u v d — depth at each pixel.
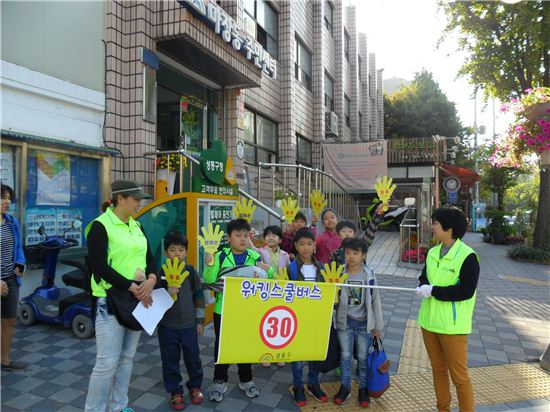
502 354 4.35
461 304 2.69
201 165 4.91
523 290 7.54
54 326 4.70
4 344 3.51
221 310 3.11
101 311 2.62
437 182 13.65
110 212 2.70
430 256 2.90
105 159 5.80
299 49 13.91
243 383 3.28
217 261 3.28
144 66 6.21
